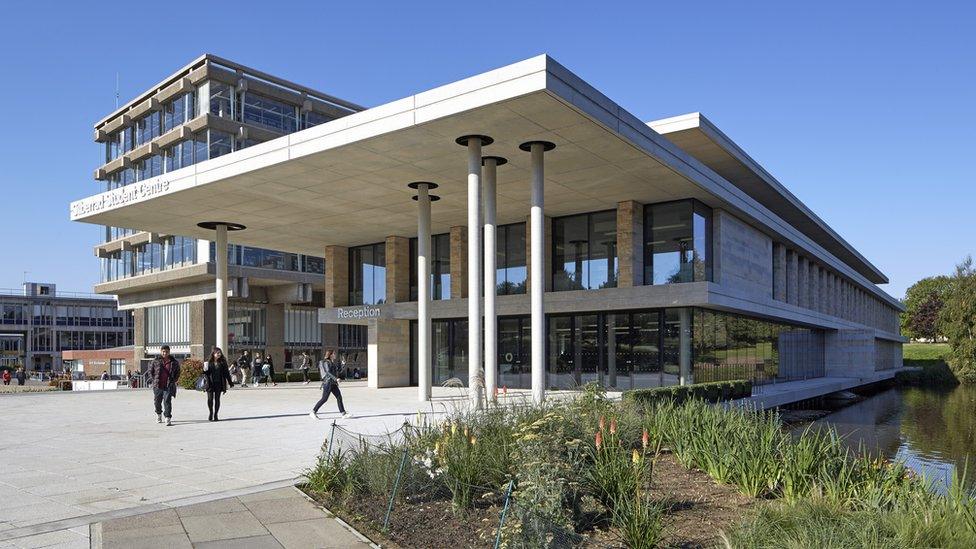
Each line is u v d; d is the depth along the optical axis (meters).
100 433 14.91
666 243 26.58
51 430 15.52
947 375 66.88
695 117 27.72
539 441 7.83
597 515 7.45
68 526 7.37
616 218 27.94
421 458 8.64
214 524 7.48
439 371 31.89
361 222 30.62
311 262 59.56
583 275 28.55
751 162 33.28
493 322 20.73
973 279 69.00
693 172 23.39
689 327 25.44
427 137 19.45
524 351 29.41
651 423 11.80
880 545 5.92
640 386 26.14
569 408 10.97
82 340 96.81
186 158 55.16
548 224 29.41
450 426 9.60
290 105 58.81
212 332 55.19
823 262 45.38
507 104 17.03
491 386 20.42
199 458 11.53
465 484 8.06
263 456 11.72
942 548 5.96
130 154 59.69
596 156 21.03
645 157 21.08
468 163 20.22
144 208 27.56
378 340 31.45
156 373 16.30
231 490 9.03
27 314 92.62
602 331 27.30
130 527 7.35
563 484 7.09
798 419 34.06
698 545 6.75
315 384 37.44
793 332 43.28
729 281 28.02
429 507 8.03
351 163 21.70
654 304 25.14
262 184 23.98
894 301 83.25
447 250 32.62
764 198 39.47
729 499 8.48
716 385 22.27
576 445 8.12
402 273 33.78
